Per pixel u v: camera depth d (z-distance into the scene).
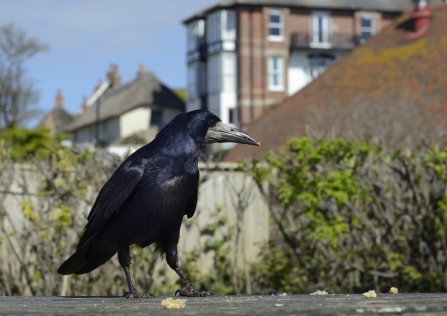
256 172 9.15
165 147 5.55
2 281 9.27
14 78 62.00
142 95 71.12
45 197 8.95
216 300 4.62
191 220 10.29
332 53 56.94
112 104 74.00
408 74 26.42
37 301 4.89
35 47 61.72
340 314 3.72
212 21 57.44
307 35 55.84
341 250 9.05
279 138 25.77
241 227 9.52
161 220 5.53
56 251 8.90
